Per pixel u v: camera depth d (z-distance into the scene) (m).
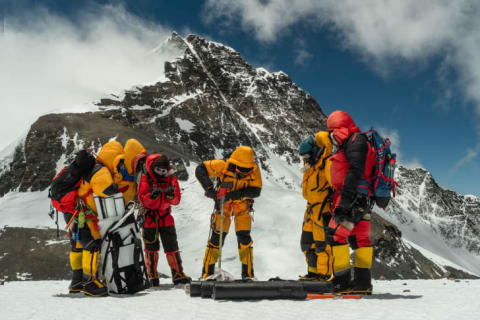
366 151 3.70
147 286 4.62
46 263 31.77
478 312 2.92
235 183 5.09
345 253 4.02
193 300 3.70
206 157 122.81
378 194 3.74
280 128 179.12
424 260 60.31
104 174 4.38
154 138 112.62
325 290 3.88
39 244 34.62
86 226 4.38
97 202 4.37
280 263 29.97
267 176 146.50
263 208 37.12
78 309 3.29
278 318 2.78
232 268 25.97
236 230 5.18
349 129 3.90
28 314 3.09
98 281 4.32
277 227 34.47
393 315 2.84
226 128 149.00
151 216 5.30
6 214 62.53
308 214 4.84
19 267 30.95
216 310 3.13
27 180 74.50
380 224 52.62
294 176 155.12
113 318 2.90
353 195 3.69
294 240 32.78
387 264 47.44
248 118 178.25
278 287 3.67
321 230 4.57
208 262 5.30
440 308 3.12
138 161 5.02
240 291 3.64
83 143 83.94
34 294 4.61
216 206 5.27
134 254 4.51
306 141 4.56
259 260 30.17
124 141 86.50
